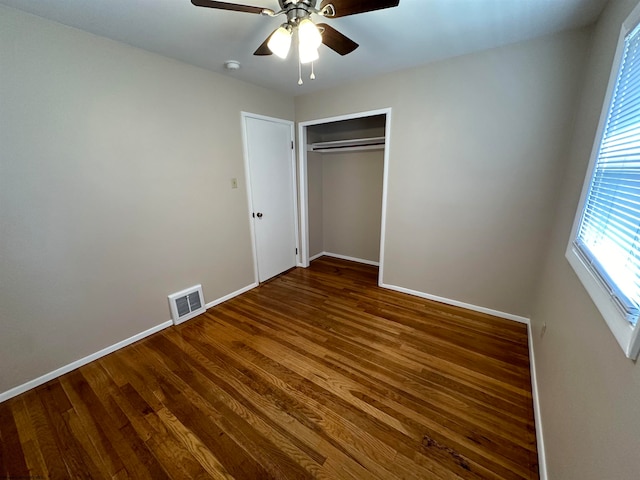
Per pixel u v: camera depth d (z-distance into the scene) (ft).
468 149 7.80
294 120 11.46
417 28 5.95
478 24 5.80
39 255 5.60
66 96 5.60
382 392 5.50
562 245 5.52
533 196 7.17
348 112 9.75
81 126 5.86
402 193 9.26
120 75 6.33
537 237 7.32
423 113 8.27
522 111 6.89
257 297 9.94
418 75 8.10
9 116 5.00
